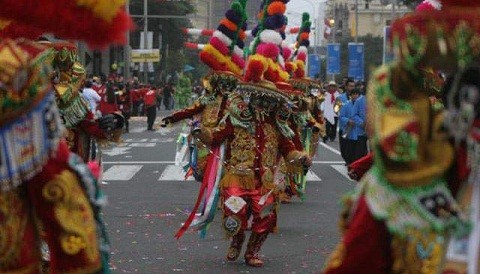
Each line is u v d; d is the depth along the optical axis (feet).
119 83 168.86
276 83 43.39
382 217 16.56
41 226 18.88
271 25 43.88
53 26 18.81
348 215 17.76
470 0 16.69
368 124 17.02
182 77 220.23
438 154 16.66
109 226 53.98
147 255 44.96
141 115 232.73
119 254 45.14
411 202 16.49
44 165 17.97
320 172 92.02
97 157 37.60
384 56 19.34
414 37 16.62
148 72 312.09
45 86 17.79
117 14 19.01
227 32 49.75
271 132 42.47
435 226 16.49
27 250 18.30
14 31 19.45
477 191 16.93
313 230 53.67
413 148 16.24
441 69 17.13
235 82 49.73
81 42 19.61
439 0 17.49
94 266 18.24
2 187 17.57
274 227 42.83
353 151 85.30
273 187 42.45
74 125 36.58
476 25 16.48
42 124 17.67
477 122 16.90
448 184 17.34
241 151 42.37
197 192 72.49
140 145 130.72
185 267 42.16
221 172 42.68
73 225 18.03
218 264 43.04
